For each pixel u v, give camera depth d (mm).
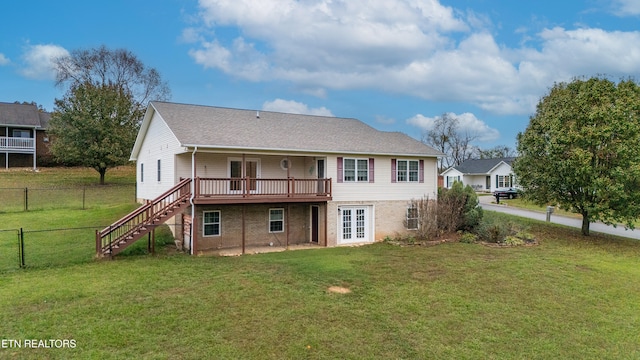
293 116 22016
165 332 7281
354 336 7508
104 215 19188
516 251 16141
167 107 18625
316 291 10055
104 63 40250
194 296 9281
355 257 14523
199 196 14641
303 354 6707
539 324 8531
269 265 12742
